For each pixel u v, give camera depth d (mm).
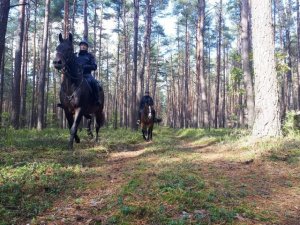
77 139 12000
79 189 6121
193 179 6332
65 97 10305
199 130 23188
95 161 9148
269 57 10836
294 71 49094
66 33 26172
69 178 6957
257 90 10945
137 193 5480
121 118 52594
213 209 4781
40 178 6621
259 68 10898
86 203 5312
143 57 29250
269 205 5293
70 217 4723
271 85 10750
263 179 6812
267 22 10852
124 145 13539
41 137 13430
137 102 27984
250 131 13664
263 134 10734
